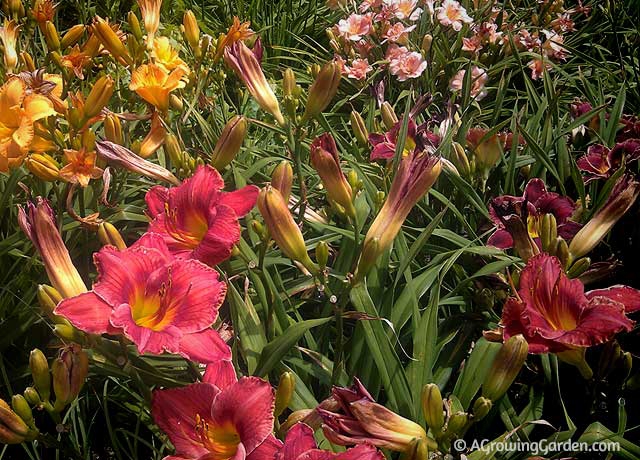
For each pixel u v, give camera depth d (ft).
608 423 2.73
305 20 6.26
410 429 1.97
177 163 2.95
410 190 2.31
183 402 1.99
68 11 6.01
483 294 2.90
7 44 3.55
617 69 5.80
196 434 2.00
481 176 3.61
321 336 2.80
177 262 2.10
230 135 2.72
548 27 6.03
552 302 2.24
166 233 2.38
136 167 2.86
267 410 1.92
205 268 2.11
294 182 3.71
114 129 2.94
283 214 2.23
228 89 5.22
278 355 2.34
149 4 3.54
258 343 2.53
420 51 5.42
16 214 3.27
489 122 5.14
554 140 3.77
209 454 1.99
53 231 2.13
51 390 2.73
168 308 2.07
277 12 6.16
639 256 3.34
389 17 5.27
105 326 1.99
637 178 3.55
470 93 4.67
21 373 2.87
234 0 6.32
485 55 5.61
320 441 2.33
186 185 2.35
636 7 6.69
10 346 3.00
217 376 2.04
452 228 3.55
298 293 3.16
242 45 2.94
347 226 3.18
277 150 4.26
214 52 3.83
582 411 2.74
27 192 2.89
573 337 2.15
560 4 6.07
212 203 2.31
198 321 2.04
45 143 2.93
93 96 2.86
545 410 2.76
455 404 2.38
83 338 2.10
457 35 5.83
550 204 3.04
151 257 2.09
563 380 2.81
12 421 2.04
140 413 2.58
